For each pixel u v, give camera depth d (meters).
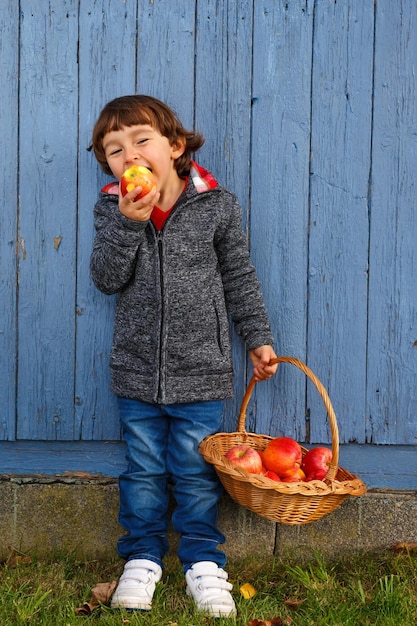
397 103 2.22
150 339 2.05
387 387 2.28
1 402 2.28
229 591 2.04
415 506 2.24
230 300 2.15
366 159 2.23
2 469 2.31
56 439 2.29
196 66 2.22
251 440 2.18
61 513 2.25
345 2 2.21
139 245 2.04
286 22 2.21
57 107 2.23
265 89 2.23
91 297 2.27
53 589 2.00
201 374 2.06
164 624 1.83
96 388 2.29
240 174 2.24
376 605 1.90
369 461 2.31
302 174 2.24
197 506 2.09
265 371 2.11
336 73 2.22
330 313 2.27
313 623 1.84
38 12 2.21
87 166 2.24
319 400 2.28
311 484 1.84
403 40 2.21
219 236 2.11
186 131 2.10
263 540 2.25
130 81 2.22
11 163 2.23
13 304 2.26
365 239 2.25
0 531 2.26
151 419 2.12
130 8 2.21
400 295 2.26
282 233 2.25
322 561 2.20
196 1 2.21
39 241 2.25
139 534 2.08
